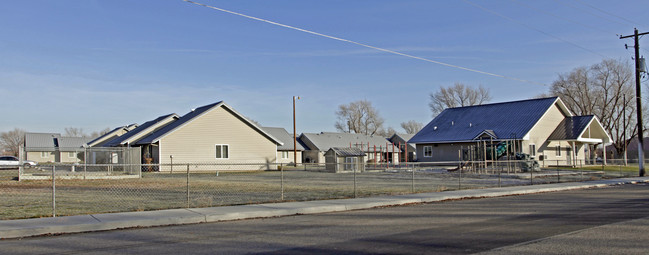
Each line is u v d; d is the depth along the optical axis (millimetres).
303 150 69750
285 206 14625
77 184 24531
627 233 9648
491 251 7977
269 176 33438
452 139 48062
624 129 60906
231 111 41781
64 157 79000
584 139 45562
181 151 38719
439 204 16250
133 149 32156
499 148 40844
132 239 9766
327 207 14531
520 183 26078
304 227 11156
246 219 12836
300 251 8258
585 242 8703
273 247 8664
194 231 10773
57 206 14906
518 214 13117
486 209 14484
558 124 48125
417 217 12703
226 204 15188
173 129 38219
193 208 14094
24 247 8961
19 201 16391
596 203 15812
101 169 42062
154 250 8539
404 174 36125
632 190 21734
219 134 41062
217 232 10578
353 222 11906
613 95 61500
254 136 43312
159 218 11969
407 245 8609
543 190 21969
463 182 26828
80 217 12148
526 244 8562
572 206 15008
